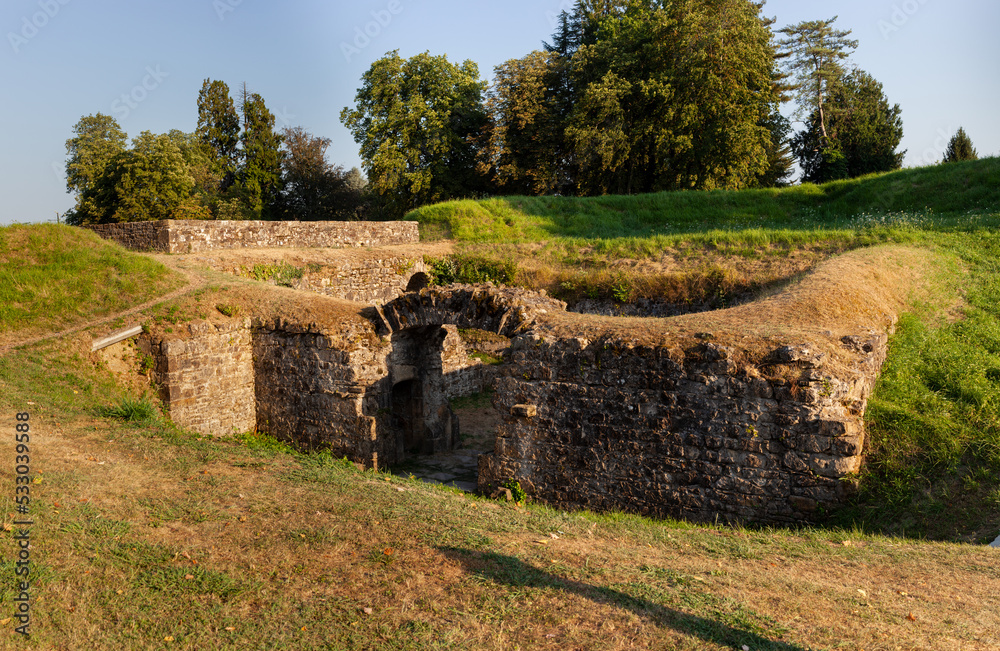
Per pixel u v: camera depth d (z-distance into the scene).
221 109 53.41
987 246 18.44
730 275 21.12
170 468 8.66
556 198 34.69
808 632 4.80
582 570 5.93
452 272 25.94
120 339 13.69
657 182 42.09
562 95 44.88
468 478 12.85
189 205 39.44
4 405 10.71
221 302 15.22
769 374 9.33
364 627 4.80
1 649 4.26
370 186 46.31
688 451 9.79
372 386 13.69
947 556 6.91
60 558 5.64
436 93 44.34
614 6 47.78
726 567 6.38
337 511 7.26
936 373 11.60
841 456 8.91
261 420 15.20
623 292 22.61
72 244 16.36
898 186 28.67
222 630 4.73
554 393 10.81
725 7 37.25
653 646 4.59
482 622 4.89
